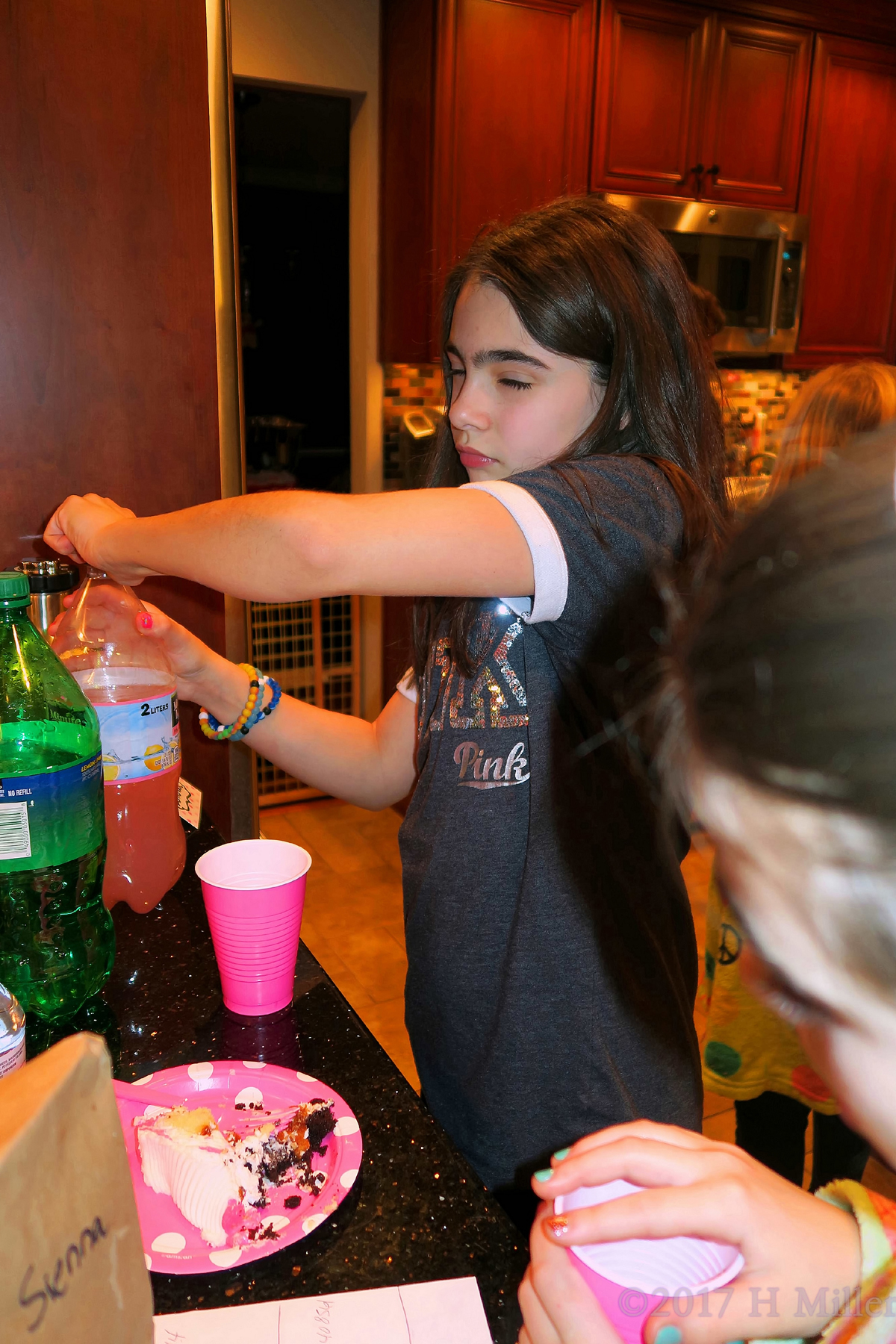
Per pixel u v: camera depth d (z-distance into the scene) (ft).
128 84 3.55
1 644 2.56
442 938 2.87
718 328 5.82
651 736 0.95
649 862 2.78
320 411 10.31
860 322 10.98
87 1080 1.04
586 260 2.78
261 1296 1.70
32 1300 0.94
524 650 2.81
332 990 2.66
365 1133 2.09
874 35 9.91
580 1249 1.46
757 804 0.74
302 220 9.76
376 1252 1.80
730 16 9.18
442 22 8.09
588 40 8.68
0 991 2.06
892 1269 1.49
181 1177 1.87
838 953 0.74
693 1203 1.49
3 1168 0.91
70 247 3.59
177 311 3.80
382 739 3.61
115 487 3.84
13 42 3.37
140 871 3.00
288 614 10.20
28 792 2.34
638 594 2.40
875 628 0.66
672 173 9.41
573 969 2.72
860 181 10.42
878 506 0.70
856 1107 0.86
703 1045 4.72
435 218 8.57
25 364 3.62
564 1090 2.75
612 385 2.83
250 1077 2.23
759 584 0.74
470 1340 1.61
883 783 0.66
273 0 8.72
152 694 3.10
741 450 4.52
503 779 2.82
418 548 2.22
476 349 2.95
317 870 9.25
